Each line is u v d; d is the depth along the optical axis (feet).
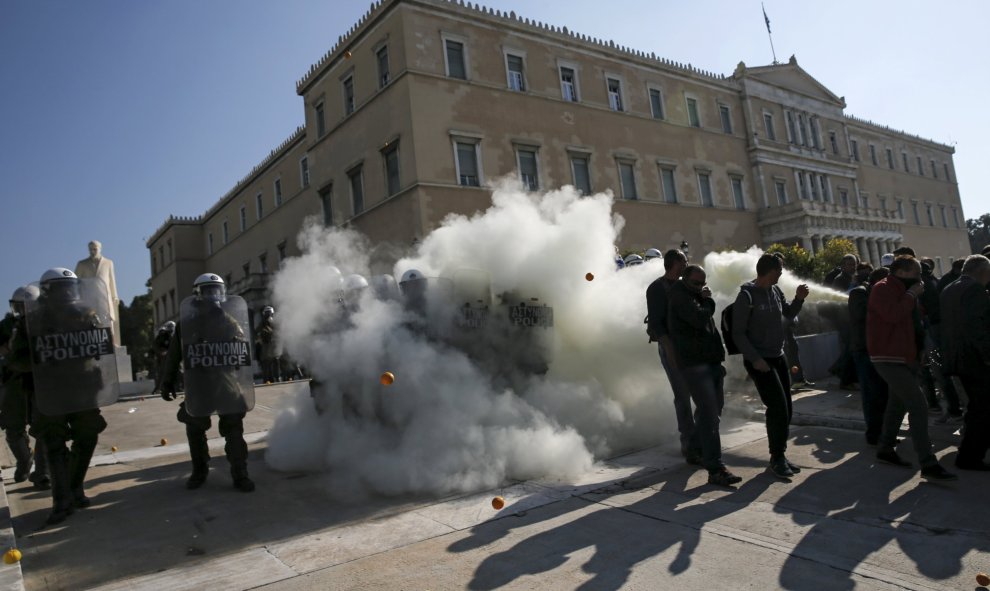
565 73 94.38
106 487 20.85
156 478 21.91
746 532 13.48
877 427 19.80
